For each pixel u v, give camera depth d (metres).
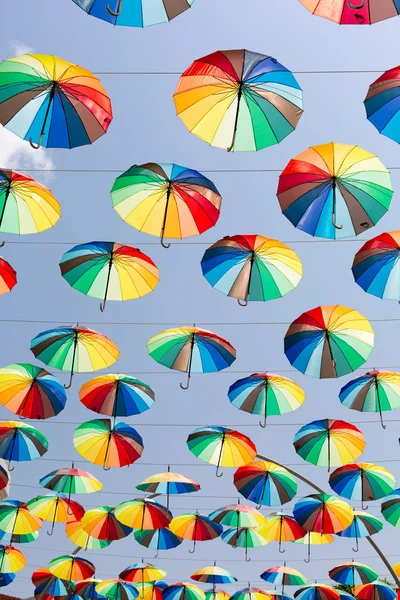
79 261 7.51
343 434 9.32
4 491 12.48
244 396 9.05
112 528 12.18
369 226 6.29
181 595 14.45
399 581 13.59
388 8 4.77
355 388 8.77
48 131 5.82
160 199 6.53
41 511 11.62
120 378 9.12
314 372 7.98
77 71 5.55
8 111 5.74
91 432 9.81
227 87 5.55
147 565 14.20
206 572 13.83
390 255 6.82
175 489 11.26
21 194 6.69
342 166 5.99
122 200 6.57
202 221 6.63
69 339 8.42
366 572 13.44
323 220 6.32
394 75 5.43
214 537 12.28
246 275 7.28
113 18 4.93
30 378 8.80
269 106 5.66
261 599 13.91
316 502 11.04
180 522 12.28
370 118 5.66
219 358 8.48
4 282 7.61
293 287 7.34
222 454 9.83
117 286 7.66
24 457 9.90
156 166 6.21
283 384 8.90
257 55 5.36
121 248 7.32
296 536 11.94
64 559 13.72
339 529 10.90
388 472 10.17
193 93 5.61
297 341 7.89
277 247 7.04
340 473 10.30
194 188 6.39
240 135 5.75
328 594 13.93
